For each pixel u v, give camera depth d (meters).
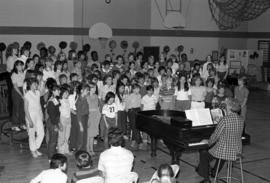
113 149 3.86
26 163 6.12
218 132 4.64
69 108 6.42
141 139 7.18
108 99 6.55
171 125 5.22
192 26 15.51
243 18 14.85
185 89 7.45
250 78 15.79
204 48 15.92
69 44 12.99
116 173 3.74
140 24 14.29
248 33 17.06
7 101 8.81
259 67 16.44
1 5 11.80
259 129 8.88
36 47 12.45
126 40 14.09
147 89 7.17
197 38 15.68
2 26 11.88
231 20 16.23
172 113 6.45
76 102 6.41
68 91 6.34
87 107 6.40
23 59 8.53
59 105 6.27
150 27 14.52
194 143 5.05
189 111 5.27
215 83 8.86
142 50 14.40
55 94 6.22
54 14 12.64
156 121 5.57
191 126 5.10
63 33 12.85
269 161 6.45
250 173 5.83
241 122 4.68
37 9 12.35
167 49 14.42
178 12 14.80
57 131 6.25
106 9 13.55
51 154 6.25
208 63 10.16
